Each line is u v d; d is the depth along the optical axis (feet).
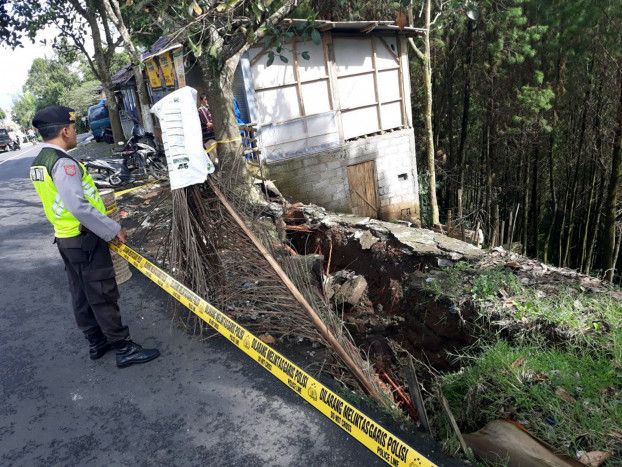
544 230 69.41
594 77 47.09
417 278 17.34
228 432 8.32
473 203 62.59
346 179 37.24
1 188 39.58
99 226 9.04
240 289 11.31
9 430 8.78
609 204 45.14
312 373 9.57
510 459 7.08
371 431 7.56
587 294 13.07
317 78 34.19
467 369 10.58
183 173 10.66
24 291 15.88
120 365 10.49
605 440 7.61
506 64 49.80
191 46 21.88
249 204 12.40
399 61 38.06
